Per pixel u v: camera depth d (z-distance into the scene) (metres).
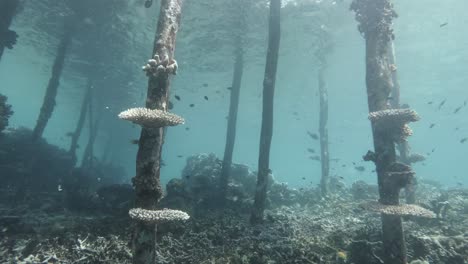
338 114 58.91
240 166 23.09
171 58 6.78
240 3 21.05
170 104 7.85
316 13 23.17
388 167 8.06
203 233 9.94
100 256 7.57
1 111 14.45
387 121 8.05
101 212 13.98
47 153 20.06
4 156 16.95
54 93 20.45
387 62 9.03
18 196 14.85
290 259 8.09
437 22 24.88
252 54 29.08
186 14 22.27
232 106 19.97
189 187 18.61
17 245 8.18
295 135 90.69
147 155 6.20
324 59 28.28
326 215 15.47
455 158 161.25
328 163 22.23
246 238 10.18
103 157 40.62
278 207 19.12
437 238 9.09
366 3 9.23
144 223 6.08
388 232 7.93
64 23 23.23
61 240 8.45
